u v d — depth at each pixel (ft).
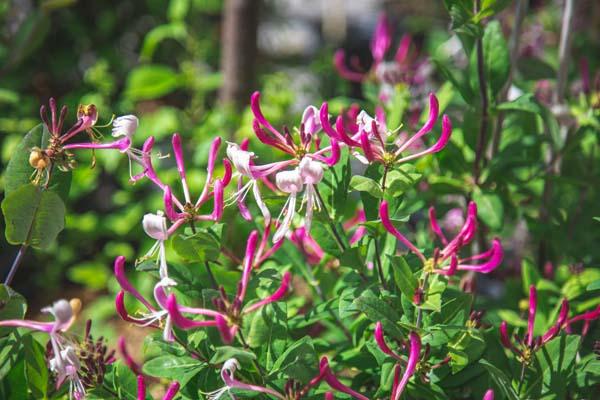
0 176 5.77
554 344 2.98
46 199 2.81
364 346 3.05
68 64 6.81
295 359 2.75
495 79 3.35
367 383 3.16
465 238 2.76
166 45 7.33
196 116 6.04
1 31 6.18
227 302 2.68
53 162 2.82
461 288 3.38
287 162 2.78
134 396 2.91
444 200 3.89
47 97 6.80
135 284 5.27
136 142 5.37
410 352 2.72
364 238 3.02
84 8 6.93
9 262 6.23
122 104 6.14
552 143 3.53
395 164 2.81
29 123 5.92
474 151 3.41
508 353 3.23
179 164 2.85
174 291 2.95
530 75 3.86
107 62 6.90
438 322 2.88
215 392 2.77
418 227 3.78
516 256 4.04
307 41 10.55
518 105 3.30
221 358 2.60
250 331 2.79
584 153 3.89
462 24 3.16
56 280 6.10
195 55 6.64
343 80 5.82
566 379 2.96
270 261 3.30
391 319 2.77
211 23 7.47
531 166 3.72
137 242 6.21
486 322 3.16
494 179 3.46
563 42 3.59
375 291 2.94
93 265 5.76
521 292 3.59
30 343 2.83
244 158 2.75
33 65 6.68
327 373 2.66
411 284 2.81
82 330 5.08
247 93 5.60
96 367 2.86
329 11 10.84
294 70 8.09
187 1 6.61
